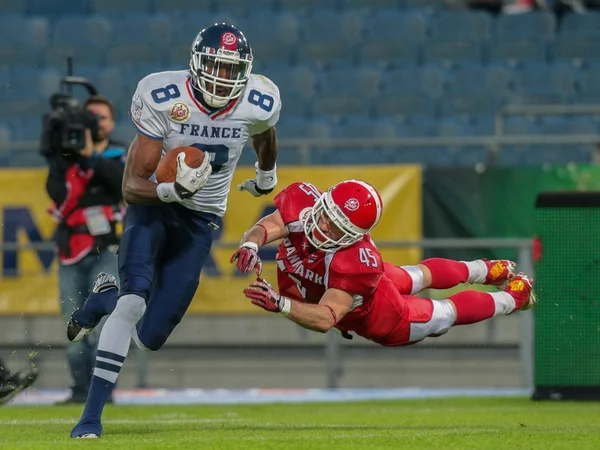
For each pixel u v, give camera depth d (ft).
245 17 186.09
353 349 115.55
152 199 56.13
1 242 121.90
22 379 79.77
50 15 192.34
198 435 57.88
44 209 121.70
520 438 55.57
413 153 160.25
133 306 55.47
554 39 177.37
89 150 90.99
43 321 116.57
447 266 65.21
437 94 172.76
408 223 122.52
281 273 59.93
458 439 54.54
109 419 79.00
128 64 182.19
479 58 177.06
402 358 115.55
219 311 115.55
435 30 181.16
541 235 95.45
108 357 55.11
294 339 115.24
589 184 122.83
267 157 64.54
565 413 83.20
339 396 107.24
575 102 169.68
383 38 181.06
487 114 168.76
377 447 49.37
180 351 116.16
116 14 190.60
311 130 167.43
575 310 95.71
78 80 96.78
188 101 57.26
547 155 159.33
